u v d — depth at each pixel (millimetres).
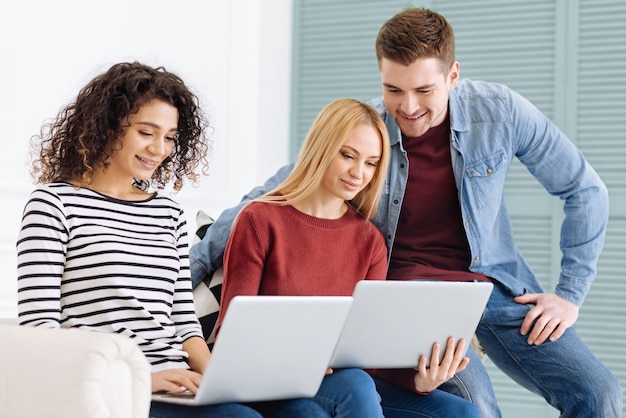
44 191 2137
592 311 4352
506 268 2973
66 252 2129
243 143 4398
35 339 1864
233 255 2490
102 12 3650
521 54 4453
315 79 4812
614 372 4309
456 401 2469
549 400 2822
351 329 2182
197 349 2264
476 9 4520
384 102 2830
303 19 4840
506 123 2910
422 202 2865
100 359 1775
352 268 2602
